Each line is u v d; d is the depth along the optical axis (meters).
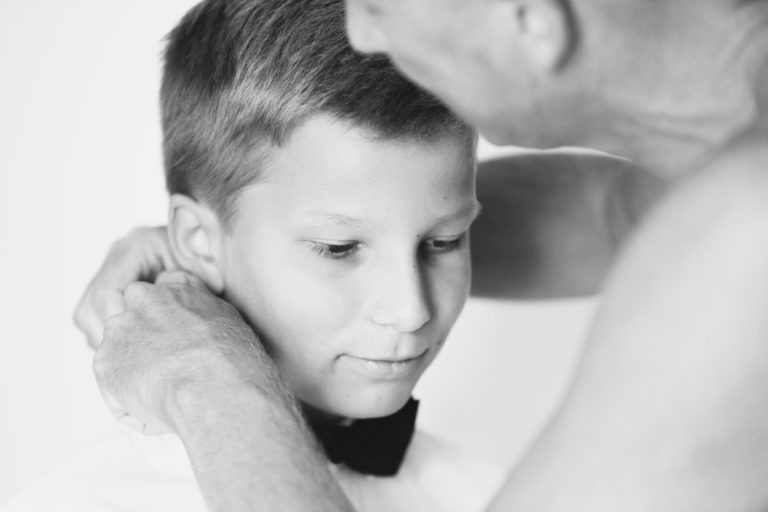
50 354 2.12
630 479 0.68
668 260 0.68
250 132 1.06
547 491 0.71
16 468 2.12
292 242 1.06
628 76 0.74
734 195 0.67
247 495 0.81
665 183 0.84
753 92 0.72
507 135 0.80
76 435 2.11
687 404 0.67
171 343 0.97
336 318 1.06
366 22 0.76
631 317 0.69
